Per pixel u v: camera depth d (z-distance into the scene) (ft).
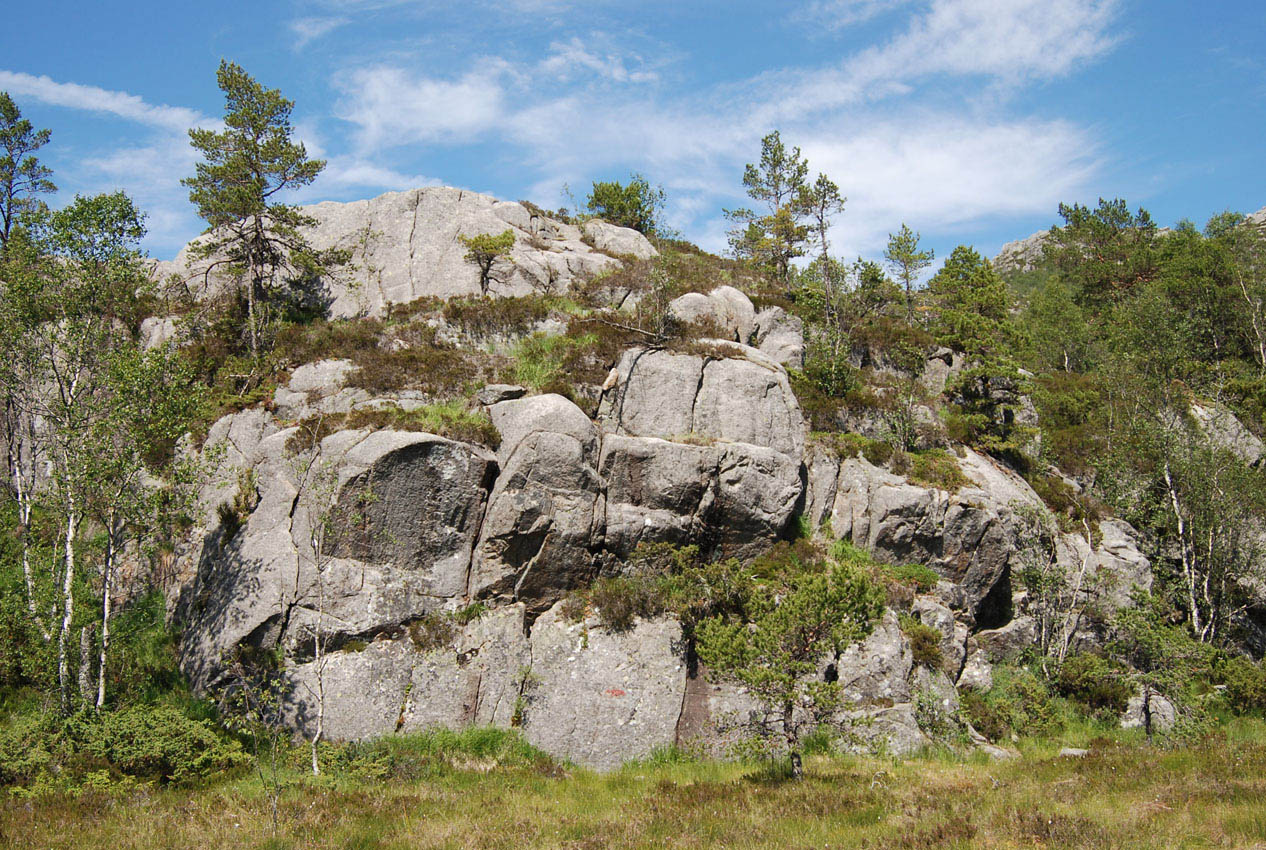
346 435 83.66
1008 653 98.43
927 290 185.98
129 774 64.03
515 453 83.41
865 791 60.03
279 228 118.62
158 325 113.29
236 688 75.00
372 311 122.52
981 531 98.17
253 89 117.50
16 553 88.07
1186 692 90.58
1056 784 61.77
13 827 52.80
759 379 101.24
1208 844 44.91
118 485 76.28
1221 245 210.59
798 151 164.66
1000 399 127.13
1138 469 127.95
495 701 75.56
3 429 96.73
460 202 139.95
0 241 123.75
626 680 76.69
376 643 77.05
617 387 97.96
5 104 136.05
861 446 104.68
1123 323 184.75
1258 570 118.62
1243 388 158.81
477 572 80.74
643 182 195.72
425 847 48.39
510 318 112.37
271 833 50.34
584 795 61.98
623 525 85.35
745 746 67.62
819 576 66.90
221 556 82.12
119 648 78.84
